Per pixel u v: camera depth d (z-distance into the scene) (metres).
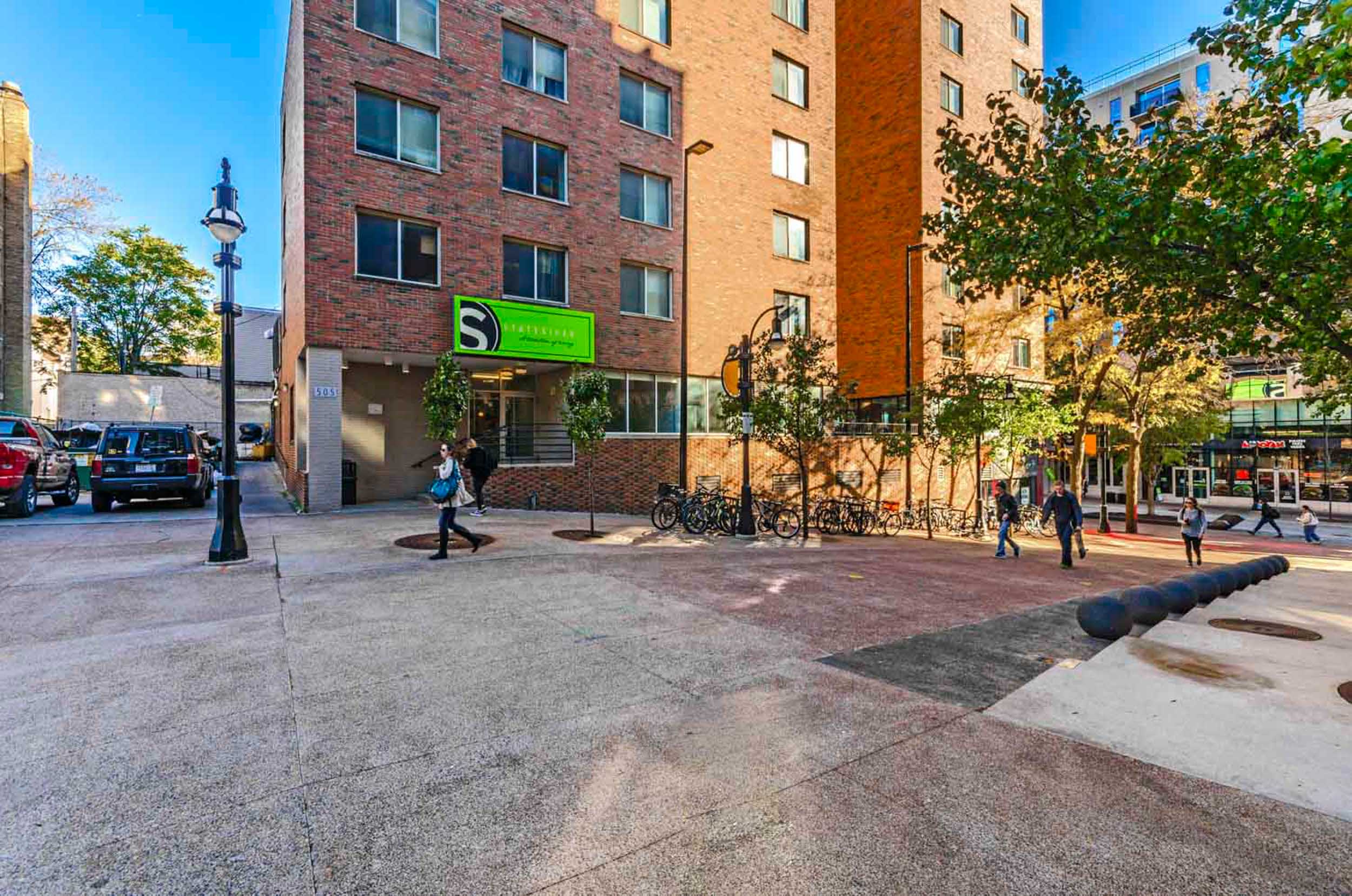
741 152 21.94
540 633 6.00
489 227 16.38
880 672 5.20
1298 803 3.17
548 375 19.02
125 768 3.38
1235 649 5.84
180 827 2.87
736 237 21.72
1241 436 37.12
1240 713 4.30
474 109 16.19
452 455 9.56
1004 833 2.93
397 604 6.86
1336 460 33.84
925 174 25.38
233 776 3.32
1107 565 14.11
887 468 25.12
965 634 6.51
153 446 13.75
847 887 2.54
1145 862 2.71
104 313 39.78
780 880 2.59
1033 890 2.53
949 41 26.50
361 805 3.09
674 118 20.22
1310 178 4.48
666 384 19.89
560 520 14.64
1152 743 3.86
